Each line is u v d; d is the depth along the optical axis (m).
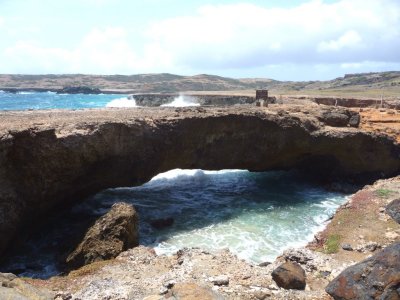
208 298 9.29
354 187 27.88
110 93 144.62
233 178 30.20
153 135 21.34
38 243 18.06
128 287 12.32
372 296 9.12
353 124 30.28
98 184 20.48
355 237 17.47
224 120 24.47
